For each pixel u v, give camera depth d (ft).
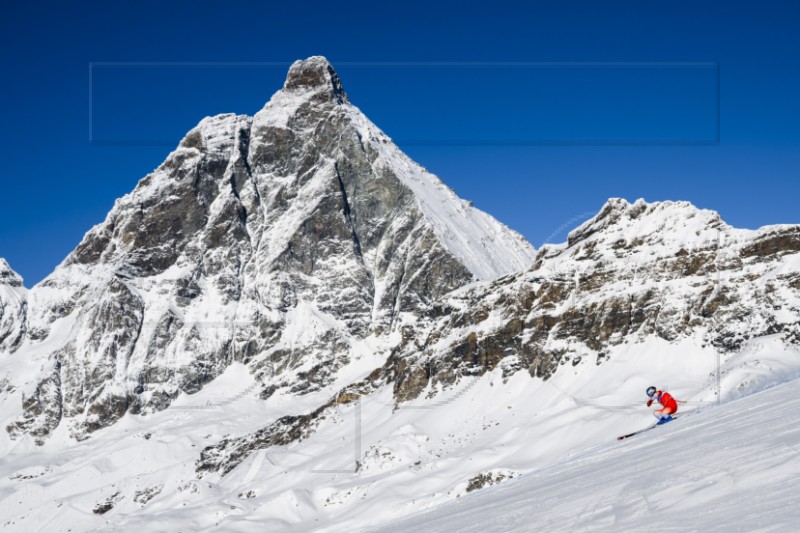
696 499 45.32
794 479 43.09
